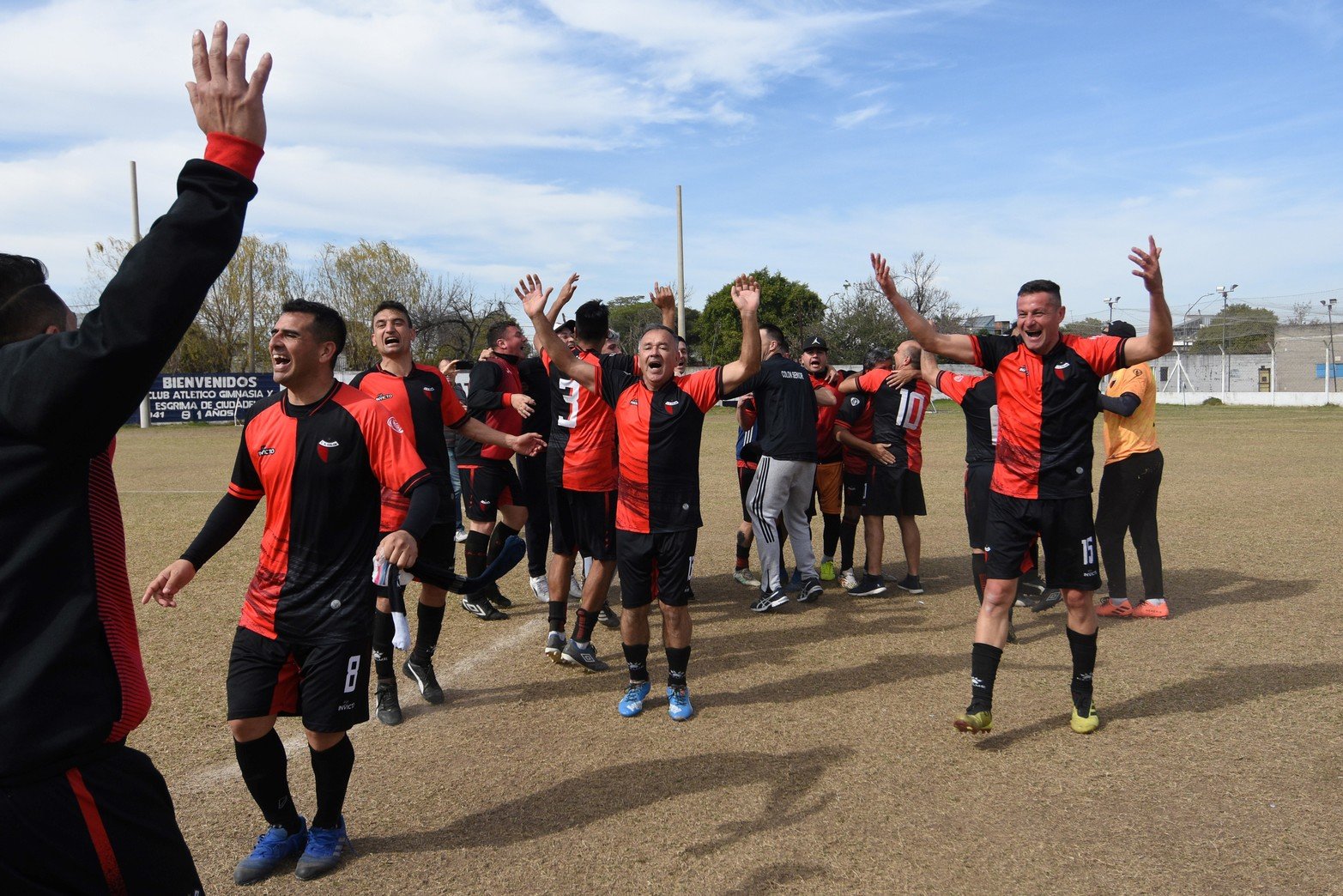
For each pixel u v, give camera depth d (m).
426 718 4.59
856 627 6.14
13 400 1.50
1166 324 3.90
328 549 3.04
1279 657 5.17
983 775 3.76
